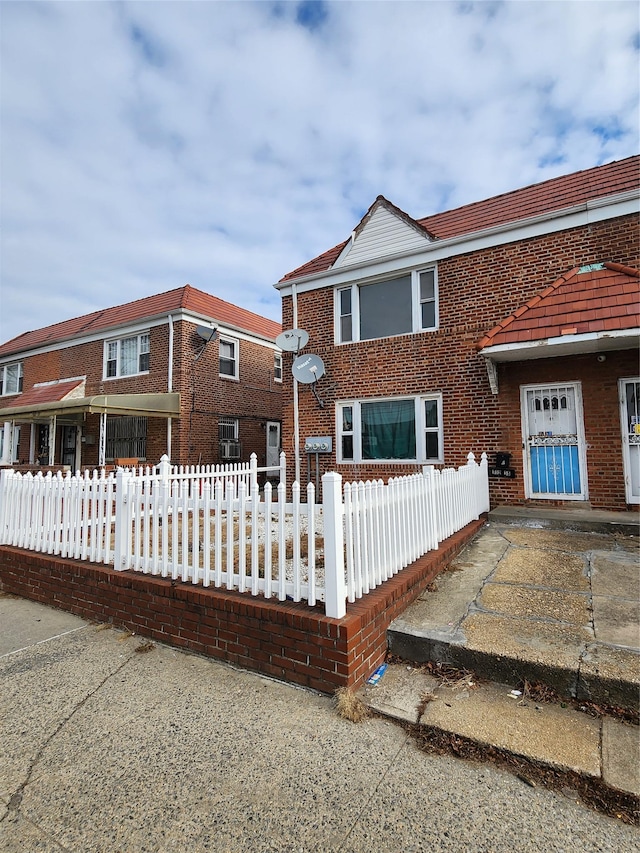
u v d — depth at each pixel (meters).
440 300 9.80
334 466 10.88
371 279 10.71
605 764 2.30
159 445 14.15
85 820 2.11
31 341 18.97
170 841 1.98
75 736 2.74
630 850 1.88
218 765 2.46
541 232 8.83
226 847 1.94
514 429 8.70
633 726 2.62
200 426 14.45
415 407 10.00
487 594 4.40
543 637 3.39
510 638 3.39
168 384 14.14
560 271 8.62
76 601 4.76
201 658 3.72
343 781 2.31
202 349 14.58
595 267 8.22
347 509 3.50
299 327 11.63
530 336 7.56
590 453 8.08
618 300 7.26
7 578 5.57
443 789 2.24
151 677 3.44
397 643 3.56
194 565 4.07
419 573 4.41
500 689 3.06
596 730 2.59
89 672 3.53
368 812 2.11
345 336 11.10
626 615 3.79
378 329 10.71
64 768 2.46
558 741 2.50
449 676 3.24
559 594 4.35
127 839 2.00
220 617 3.66
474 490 7.56
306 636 3.21
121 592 4.35
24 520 5.75
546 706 2.85
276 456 17.83
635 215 8.08
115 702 3.10
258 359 17.11
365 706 2.94
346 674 3.02
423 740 2.61
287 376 11.66
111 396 12.23
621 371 7.86
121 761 2.51
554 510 7.99
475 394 9.24
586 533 6.96
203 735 2.72
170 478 7.63
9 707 3.06
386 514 4.20
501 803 2.14
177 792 2.27
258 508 3.75
